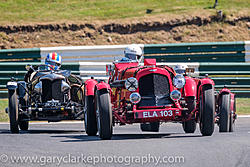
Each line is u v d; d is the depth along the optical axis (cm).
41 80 3934
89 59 7338
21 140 2864
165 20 9706
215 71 6738
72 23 9744
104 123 2905
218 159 1972
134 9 10475
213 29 9625
